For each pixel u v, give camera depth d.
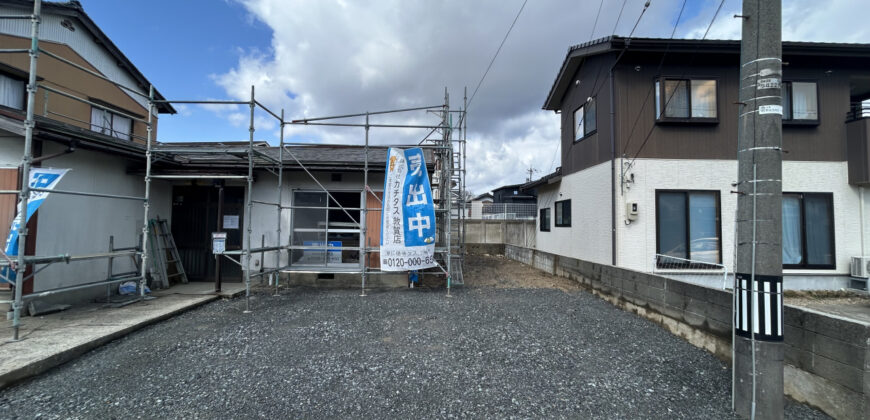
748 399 2.61
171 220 7.61
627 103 7.37
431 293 6.82
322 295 6.55
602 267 6.45
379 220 7.75
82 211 5.54
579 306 5.88
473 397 2.89
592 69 8.31
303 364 3.48
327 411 2.65
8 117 4.42
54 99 7.66
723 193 7.26
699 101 7.33
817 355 2.73
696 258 7.22
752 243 2.65
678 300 4.43
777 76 2.65
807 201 7.35
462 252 8.88
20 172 4.79
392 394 2.92
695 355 3.81
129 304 5.43
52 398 2.80
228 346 3.94
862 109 7.31
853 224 7.31
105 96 8.99
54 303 5.08
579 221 9.02
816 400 2.72
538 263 10.10
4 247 4.69
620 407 2.76
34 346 3.55
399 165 6.48
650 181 7.28
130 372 3.27
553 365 3.54
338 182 7.79
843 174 7.36
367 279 7.52
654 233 7.22
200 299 5.83
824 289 7.23
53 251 5.07
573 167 9.41
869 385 2.36
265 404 2.74
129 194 6.50
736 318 2.73
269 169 7.18
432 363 3.54
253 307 5.64
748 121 2.73
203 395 2.87
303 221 7.70
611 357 3.76
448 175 7.02
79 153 5.50
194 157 7.25
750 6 2.75
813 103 7.38
